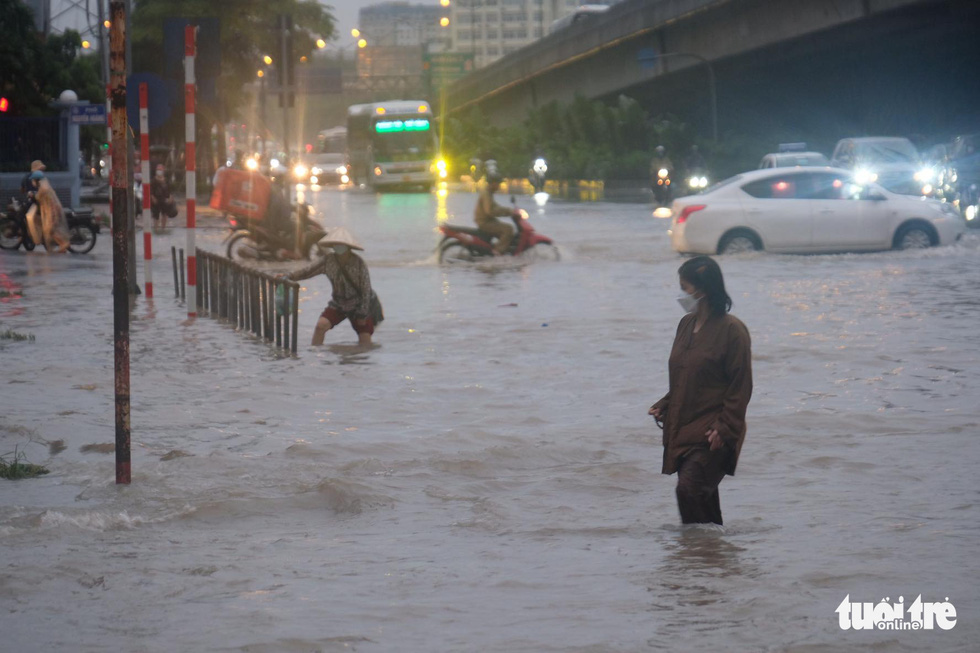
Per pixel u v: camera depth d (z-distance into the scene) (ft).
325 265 87.51
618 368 77.25
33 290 128.88
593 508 45.06
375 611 32.73
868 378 70.95
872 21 284.82
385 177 445.37
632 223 239.09
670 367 40.93
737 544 39.24
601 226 230.48
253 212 164.14
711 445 39.32
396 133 449.48
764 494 46.37
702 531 40.55
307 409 65.05
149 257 121.19
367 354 84.33
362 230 227.20
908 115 394.93
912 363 75.56
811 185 158.40
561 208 310.65
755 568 36.42
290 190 183.01
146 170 120.26
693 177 326.03
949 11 268.21
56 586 35.04
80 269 153.48
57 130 233.35
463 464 51.80
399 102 458.91
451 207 322.75
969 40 311.47
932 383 68.85
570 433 58.29
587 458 53.67
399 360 81.51
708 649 29.48
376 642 30.25
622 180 381.19
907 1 260.62
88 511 43.73
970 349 80.28
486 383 72.54
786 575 35.58
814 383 69.77
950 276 127.34
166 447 55.77
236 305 100.01
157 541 40.37
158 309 111.86
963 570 35.76
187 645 29.99
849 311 100.83
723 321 39.91
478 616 32.27
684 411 40.29
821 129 438.40
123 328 48.01
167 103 116.57
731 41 343.26
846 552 37.96
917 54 338.54
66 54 266.77
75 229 181.88
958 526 41.01
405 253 174.81
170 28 107.86
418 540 40.68
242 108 467.11
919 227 158.20
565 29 456.86
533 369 77.30
